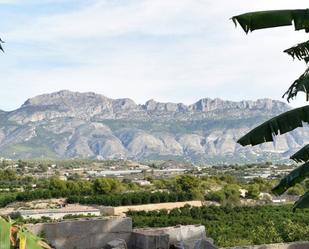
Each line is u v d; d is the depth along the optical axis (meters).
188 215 66.38
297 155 7.77
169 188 100.38
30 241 3.59
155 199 74.88
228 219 62.34
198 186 90.31
